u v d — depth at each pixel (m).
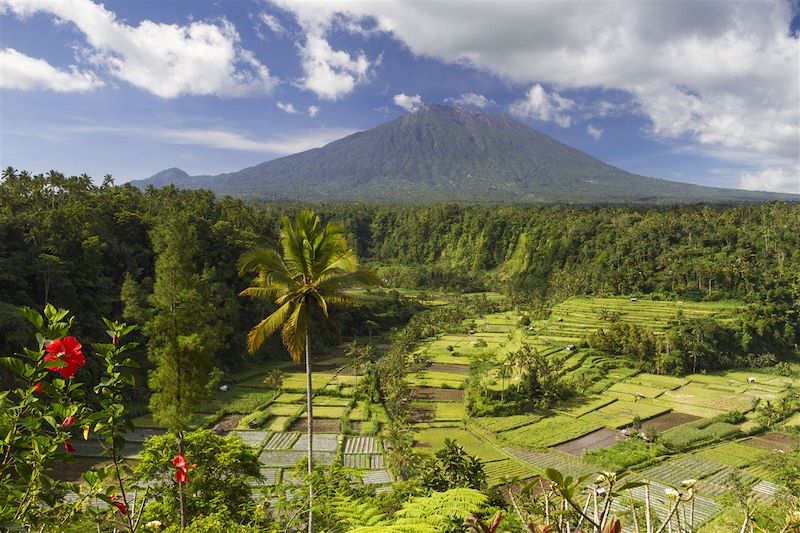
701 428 62.28
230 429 54.59
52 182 77.44
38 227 62.47
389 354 86.50
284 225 20.95
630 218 143.50
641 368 87.38
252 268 21.31
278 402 63.69
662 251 125.31
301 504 17.12
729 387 79.00
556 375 73.00
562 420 64.38
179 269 25.14
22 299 55.66
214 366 26.06
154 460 11.19
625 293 121.56
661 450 54.62
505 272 165.75
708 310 103.19
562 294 130.00
